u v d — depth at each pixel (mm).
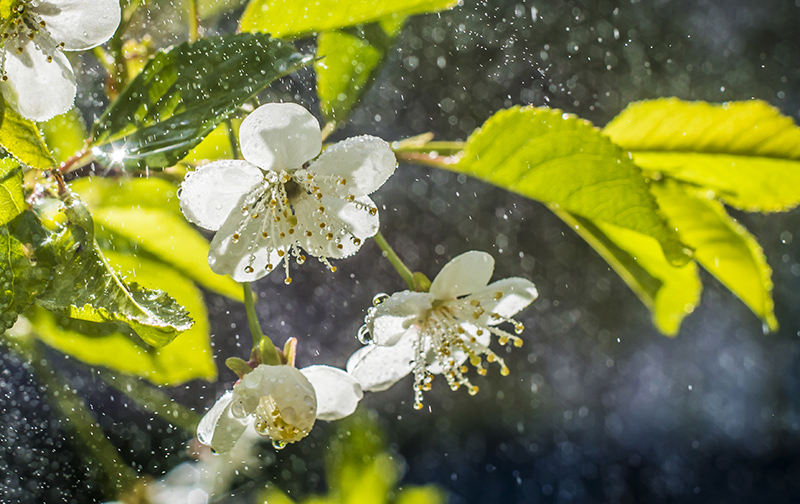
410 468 633
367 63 354
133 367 343
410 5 341
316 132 315
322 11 337
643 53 595
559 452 694
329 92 354
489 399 678
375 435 413
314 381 326
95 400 350
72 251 301
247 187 316
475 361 337
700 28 659
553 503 674
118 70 338
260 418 320
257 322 327
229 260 317
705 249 366
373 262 424
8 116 305
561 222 620
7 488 337
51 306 299
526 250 625
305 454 402
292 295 399
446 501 426
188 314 299
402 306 329
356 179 319
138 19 337
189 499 359
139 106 310
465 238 562
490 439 669
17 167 303
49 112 309
